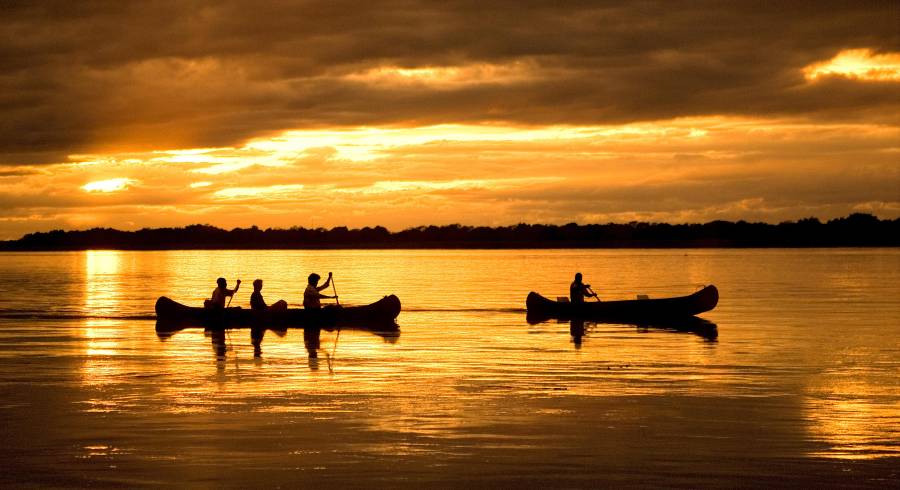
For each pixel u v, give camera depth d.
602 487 8.40
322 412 11.39
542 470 8.91
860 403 12.01
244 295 39.50
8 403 11.98
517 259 104.62
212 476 8.70
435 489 8.34
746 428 10.57
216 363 15.73
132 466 9.02
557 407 11.72
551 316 25.78
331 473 8.79
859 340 19.17
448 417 11.12
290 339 19.64
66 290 41.84
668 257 109.50
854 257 102.62
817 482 8.54
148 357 16.55
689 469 8.95
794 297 34.09
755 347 18.02
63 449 9.63
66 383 13.54
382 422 10.84
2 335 20.59
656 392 12.79
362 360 16.11
